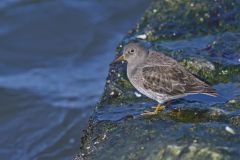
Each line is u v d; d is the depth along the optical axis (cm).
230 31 1559
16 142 1919
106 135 1177
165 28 1599
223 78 1335
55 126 1970
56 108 2044
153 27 1612
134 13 2539
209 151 1038
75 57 2341
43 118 2008
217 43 1472
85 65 2289
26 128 1973
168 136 1101
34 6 2580
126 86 1348
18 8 2570
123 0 2594
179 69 1220
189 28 1590
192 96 1268
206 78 1342
